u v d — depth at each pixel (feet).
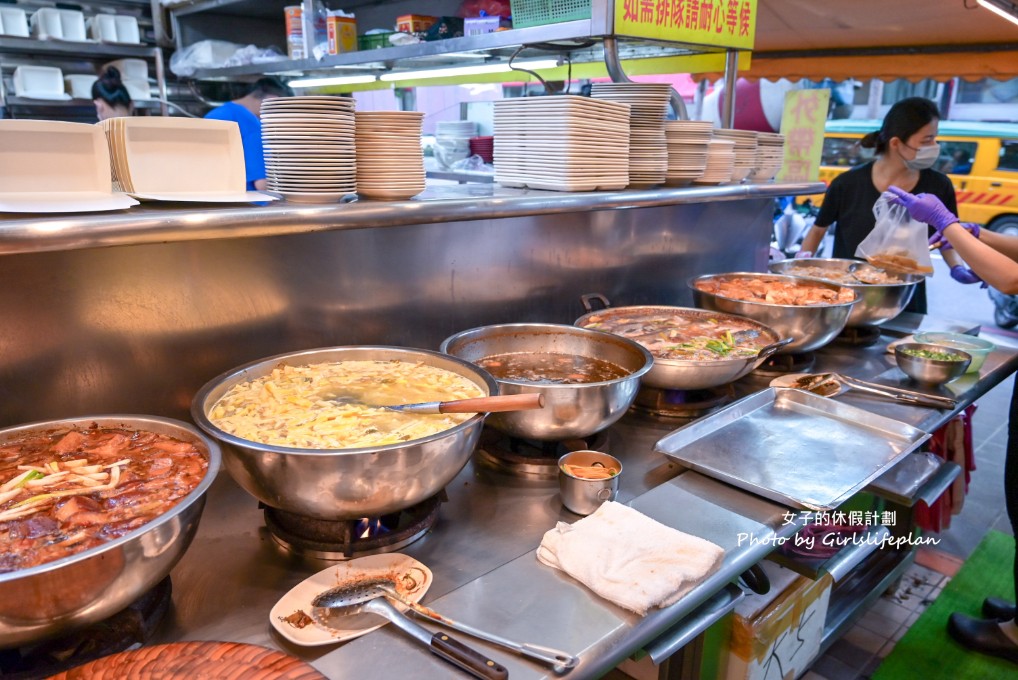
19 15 14.80
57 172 4.52
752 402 6.67
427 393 5.18
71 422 4.36
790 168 13.89
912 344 8.31
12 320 4.67
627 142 7.59
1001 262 7.93
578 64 11.94
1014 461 8.21
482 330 6.56
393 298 6.78
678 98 10.74
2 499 3.52
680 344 7.01
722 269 10.53
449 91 21.34
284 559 4.40
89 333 5.02
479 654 3.40
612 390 5.13
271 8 16.22
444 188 7.48
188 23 16.33
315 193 5.42
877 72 15.16
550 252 8.05
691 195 8.18
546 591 4.04
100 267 4.96
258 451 3.81
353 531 4.48
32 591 2.86
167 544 3.30
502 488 5.37
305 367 5.55
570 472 5.02
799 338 7.64
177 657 3.10
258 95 11.72
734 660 5.79
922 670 8.30
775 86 18.99
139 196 4.72
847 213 12.39
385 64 13.26
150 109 16.88
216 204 5.05
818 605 6.60
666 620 3.90
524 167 7.43
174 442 4.22
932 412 6.84
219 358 5.74
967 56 13.96
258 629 3.78
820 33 14.01
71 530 3.34
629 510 4.68
